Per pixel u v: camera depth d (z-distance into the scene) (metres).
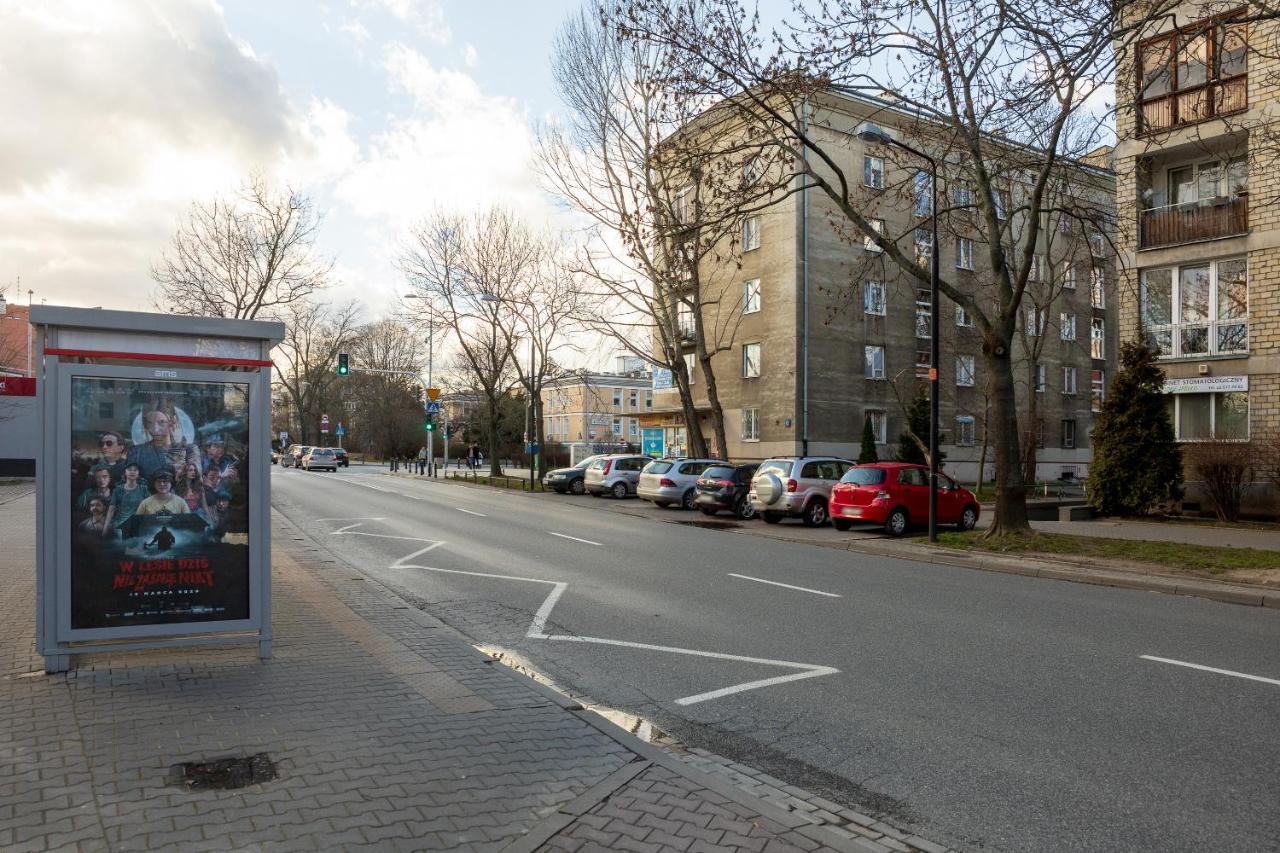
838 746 5.18
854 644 7.81
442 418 67.94
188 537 6.23
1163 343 22.00
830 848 3.64
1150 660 7.24
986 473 39.78
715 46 15.18
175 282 27.80
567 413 85.31
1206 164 21.53
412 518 20.38
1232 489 18.81
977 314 16.08
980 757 4.96
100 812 3.74
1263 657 7.38
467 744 4.78
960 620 8.95
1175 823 4.05
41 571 5.88
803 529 19.62
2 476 37.28
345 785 4.13
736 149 15.94
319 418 88.69
